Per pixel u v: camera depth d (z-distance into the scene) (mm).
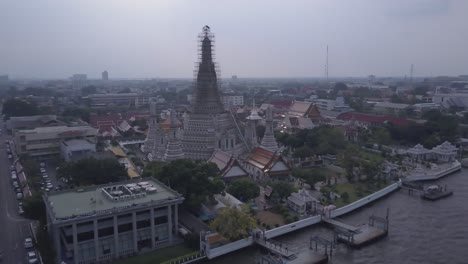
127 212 119875
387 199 179875
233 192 162875
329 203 165125
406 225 149750
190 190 148000
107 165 171875
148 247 127500
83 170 169125
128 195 130625
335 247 131625
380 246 132500
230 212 128125
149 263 116188
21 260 115812
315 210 155625
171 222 129750
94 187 143500
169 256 120750
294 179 198375
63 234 121188
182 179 148750
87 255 117375
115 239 119688
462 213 161375
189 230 134000
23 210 138750
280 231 138375
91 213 115062
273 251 124062
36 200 132250
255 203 163875
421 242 135250
